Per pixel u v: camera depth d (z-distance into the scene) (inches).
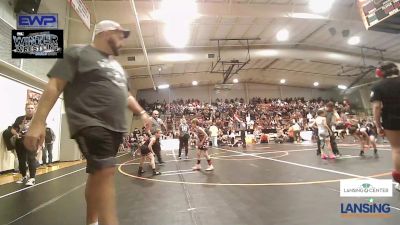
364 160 289.3
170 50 714.8
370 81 1095.0
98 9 457.1
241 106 1117.7
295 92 1294.3
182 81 1047.0
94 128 59.7
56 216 139.8
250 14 514.6
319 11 545.0
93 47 67.2
